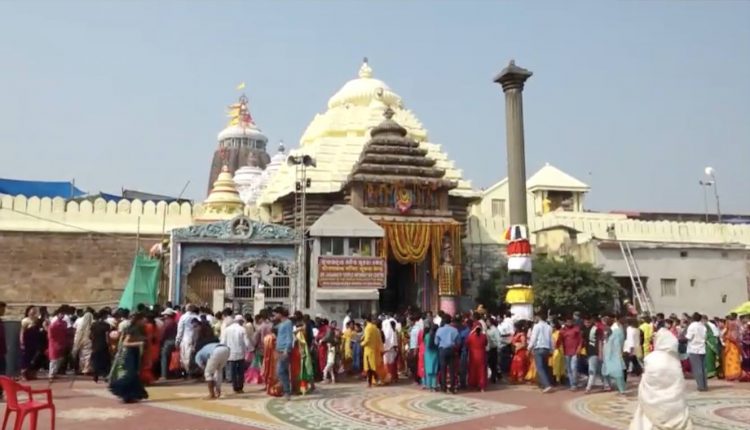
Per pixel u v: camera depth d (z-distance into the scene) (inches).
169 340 709.3
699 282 1477.6
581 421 486.6
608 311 1298.0
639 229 1668.3
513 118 948.0
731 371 775.1
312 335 698.2
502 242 1555.1
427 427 458.3
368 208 1234.0
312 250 1049.5
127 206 1366.9
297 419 482.6
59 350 676.1
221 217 1393.9
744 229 1732.3
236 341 617.0
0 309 601.6
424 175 1290.6
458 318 684.1
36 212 1301.7
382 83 1752.0
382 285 1055.0
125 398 536.7
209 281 1019.3
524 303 893.2
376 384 710.5
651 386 293.6
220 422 459.8
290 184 1389.0
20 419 360.5
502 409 541.6
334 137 1577.3
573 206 2161.7
